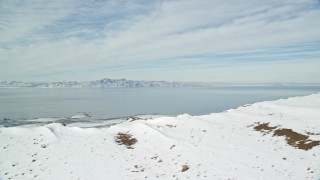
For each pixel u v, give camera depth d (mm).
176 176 20594
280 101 45031
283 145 25312
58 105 194375
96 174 21250
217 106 169000
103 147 27109
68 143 27875
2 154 24531
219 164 22141
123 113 141500
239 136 28844
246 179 19125
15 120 106500
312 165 20312
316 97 45344
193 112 137500
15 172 21484
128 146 27688
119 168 22375
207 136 29125
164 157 24438
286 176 19016
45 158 24062
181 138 28594
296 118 32844
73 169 22094
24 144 27000
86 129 32281
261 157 22906
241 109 41344
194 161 23125
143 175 21000
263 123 32156
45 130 30438
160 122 34844
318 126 28281
